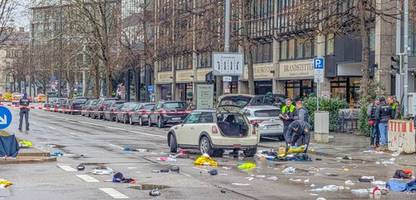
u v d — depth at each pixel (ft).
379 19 243.40
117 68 422.00
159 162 119.44
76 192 78.33
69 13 408.05
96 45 410.31
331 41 291.99
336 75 286.05
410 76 248.52
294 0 305.94
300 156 129.70
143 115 276.21
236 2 273.54
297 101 146.00
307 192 80.94
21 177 92.84
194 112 142.51
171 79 479.00
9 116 112.88
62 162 115.85
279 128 179.52
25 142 145.79
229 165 116.98
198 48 329.72
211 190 81.92
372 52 258.57
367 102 191.62
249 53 262.67
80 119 349.82
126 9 476.54
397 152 141.79
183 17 342.23
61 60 470.80
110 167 108.78
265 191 81.56
